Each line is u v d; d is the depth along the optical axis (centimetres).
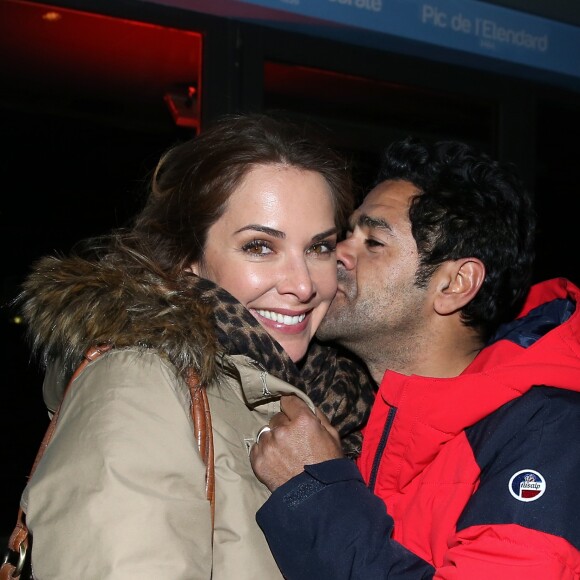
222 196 153
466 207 177
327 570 140
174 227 158
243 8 296
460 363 185
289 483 144
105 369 130
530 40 357
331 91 336
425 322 182
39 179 311
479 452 156
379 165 206
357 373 196
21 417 341
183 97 322
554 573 136
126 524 117
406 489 165
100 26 287
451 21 336
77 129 316
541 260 400
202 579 123
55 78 309
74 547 117
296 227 153
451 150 187
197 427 132
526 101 378
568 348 161
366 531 143
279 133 156
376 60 335
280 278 154
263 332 149
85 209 318
